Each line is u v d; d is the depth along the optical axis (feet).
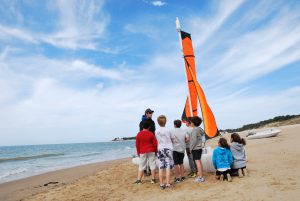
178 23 25.98
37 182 32.86
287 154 29.35
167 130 20.12
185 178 21.65
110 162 54.54
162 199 16.56
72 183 26.63
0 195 25.54
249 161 26.66
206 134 23.09
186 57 25.73
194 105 25.52
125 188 20.83
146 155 21.54
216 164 19.94
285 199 13.70
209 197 15.70
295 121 213.66
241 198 14.71
